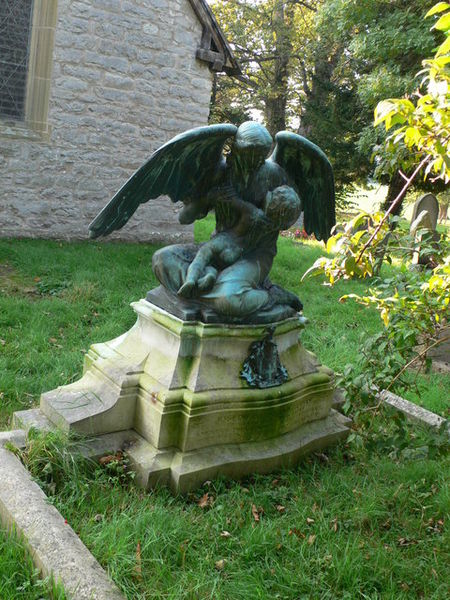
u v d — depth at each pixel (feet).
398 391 13.60
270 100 89.81
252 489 11.41
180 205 36.73
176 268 12.33
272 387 12.48
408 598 8.96
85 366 13.67
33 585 7.99
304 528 10.36
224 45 35.96
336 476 12.24
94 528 9.39
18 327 18.65
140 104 33.96
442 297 8.77
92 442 11.48
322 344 20.74
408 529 10.71
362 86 36.40
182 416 11.32
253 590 8.64
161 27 33.65
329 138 58.44
